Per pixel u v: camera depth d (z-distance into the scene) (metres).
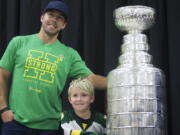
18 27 2.19
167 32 2.04
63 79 1.75
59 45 1.79
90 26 2.12
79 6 2.15
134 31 1.70
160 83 1.56
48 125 1.69
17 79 1.69
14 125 1.67
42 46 1.74
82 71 1.81
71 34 2.13
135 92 1.52
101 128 1.73
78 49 2.13
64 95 2.03
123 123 1.52
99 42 2.12
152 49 2.02
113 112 1.56
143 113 1.51
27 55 1.71
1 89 1.71
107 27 2.07
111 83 1.59
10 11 2.17
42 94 1.68
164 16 2.07
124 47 1.66
